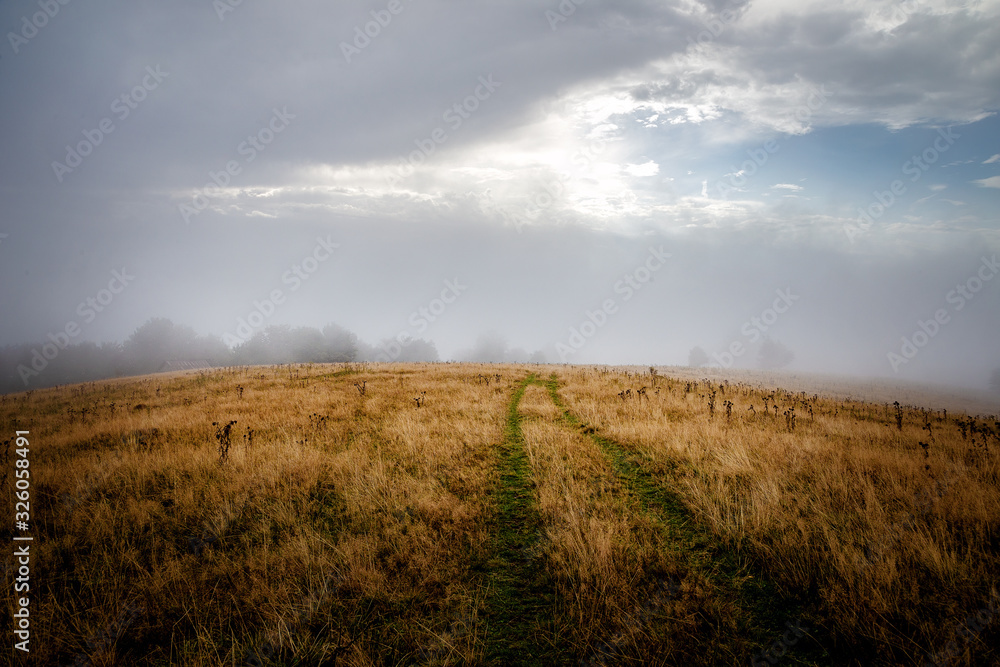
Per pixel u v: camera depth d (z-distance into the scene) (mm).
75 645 3826
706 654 3400
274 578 4629
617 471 7668
